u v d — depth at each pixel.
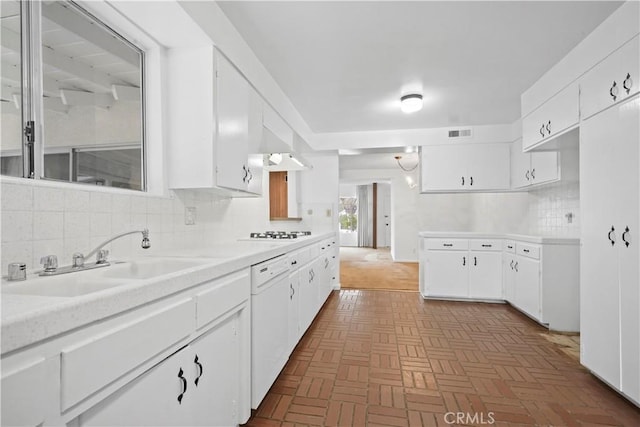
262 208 3.48
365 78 2.71
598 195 1.89
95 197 1.37
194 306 1.09
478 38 2.09
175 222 1.91
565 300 2.87
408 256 7.46
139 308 0.84
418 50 2.25
